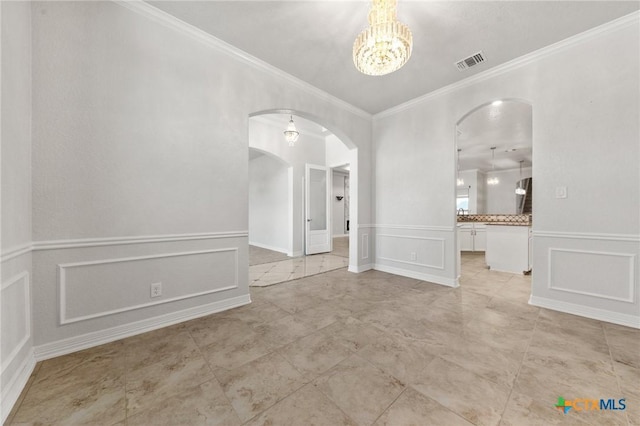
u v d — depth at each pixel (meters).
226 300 2.60
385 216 4.20
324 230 6.30
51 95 1.72
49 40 1.72
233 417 1.22
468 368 1.60
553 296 2.56
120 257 2.00
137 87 2.08
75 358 1.71
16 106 1.47
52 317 1.73
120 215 2.00
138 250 2.09
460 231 6.40
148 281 2.13
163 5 2.09
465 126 4.91
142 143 2.10
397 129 4.01
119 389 1.41
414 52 2.64
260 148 5.22
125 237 2.02
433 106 3.55
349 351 1.80
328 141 6.36
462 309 2.57
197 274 2.41
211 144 2.49
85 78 1.85
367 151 4.27
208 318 2.37
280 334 2.05
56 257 1.75
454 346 1.86
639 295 2.14
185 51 2.33
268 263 4.97
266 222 7.13
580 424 1.17
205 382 1.47
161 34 2.20
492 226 4.42
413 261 3.82
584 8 2.07
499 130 5.12
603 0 1.99
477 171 8.88
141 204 2.10
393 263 4.10
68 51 1.79
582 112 2.40
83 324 1.85
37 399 1.33
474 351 1.79
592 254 2.35
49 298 1.72
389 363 1.65
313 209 6.14
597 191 2.32
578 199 2.42
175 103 2.28
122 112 2.01
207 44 2.46
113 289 1.97
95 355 1.75
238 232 2.68
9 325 1.35
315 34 2.41
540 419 1.20
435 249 3.56
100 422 1.19
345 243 8.30
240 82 2.69
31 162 1.65
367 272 4.16
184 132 2.33
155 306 2.17
